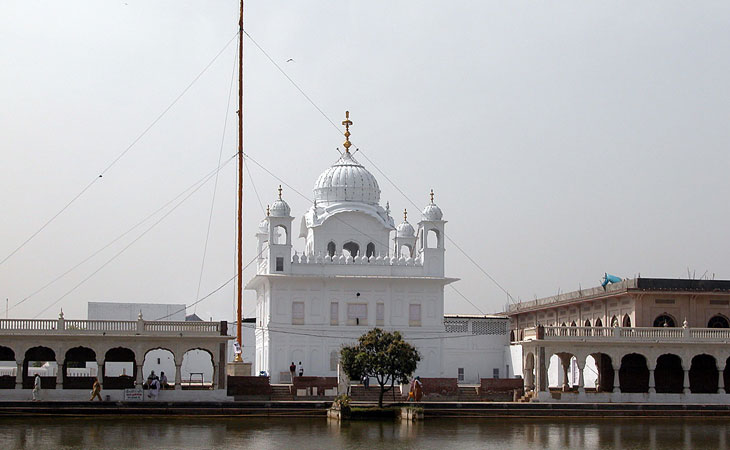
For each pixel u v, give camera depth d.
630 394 72.38
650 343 72.88
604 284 85.44
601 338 72.44
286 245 85.62
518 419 63.81
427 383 73.31
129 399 66.06
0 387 68.62
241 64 78.12
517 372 88.62
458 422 61.28
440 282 86.94
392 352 63.97
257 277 84.81
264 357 87.31
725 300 79.62
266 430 54.94
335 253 90.81
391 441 50.31
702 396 73.00
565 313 92.88
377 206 93.50
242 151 77.31
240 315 75.06
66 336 67.12
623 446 49.84
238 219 76.12
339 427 57.19
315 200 94.25
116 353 71.38
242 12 78.56
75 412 61.91
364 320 86.00
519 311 101.81
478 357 92.56
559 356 76.31
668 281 78.62
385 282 86.44
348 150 96.88
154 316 96.56
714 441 52.28
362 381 73.38
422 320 86.81
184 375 96.25
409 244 93.81
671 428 59.03
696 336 73.75
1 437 50.78
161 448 46.75
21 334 66.50
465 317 93.06
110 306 95.69
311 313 85.50
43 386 69.19
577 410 65.44
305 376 76.44
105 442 48.97
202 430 54.72
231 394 69.88
